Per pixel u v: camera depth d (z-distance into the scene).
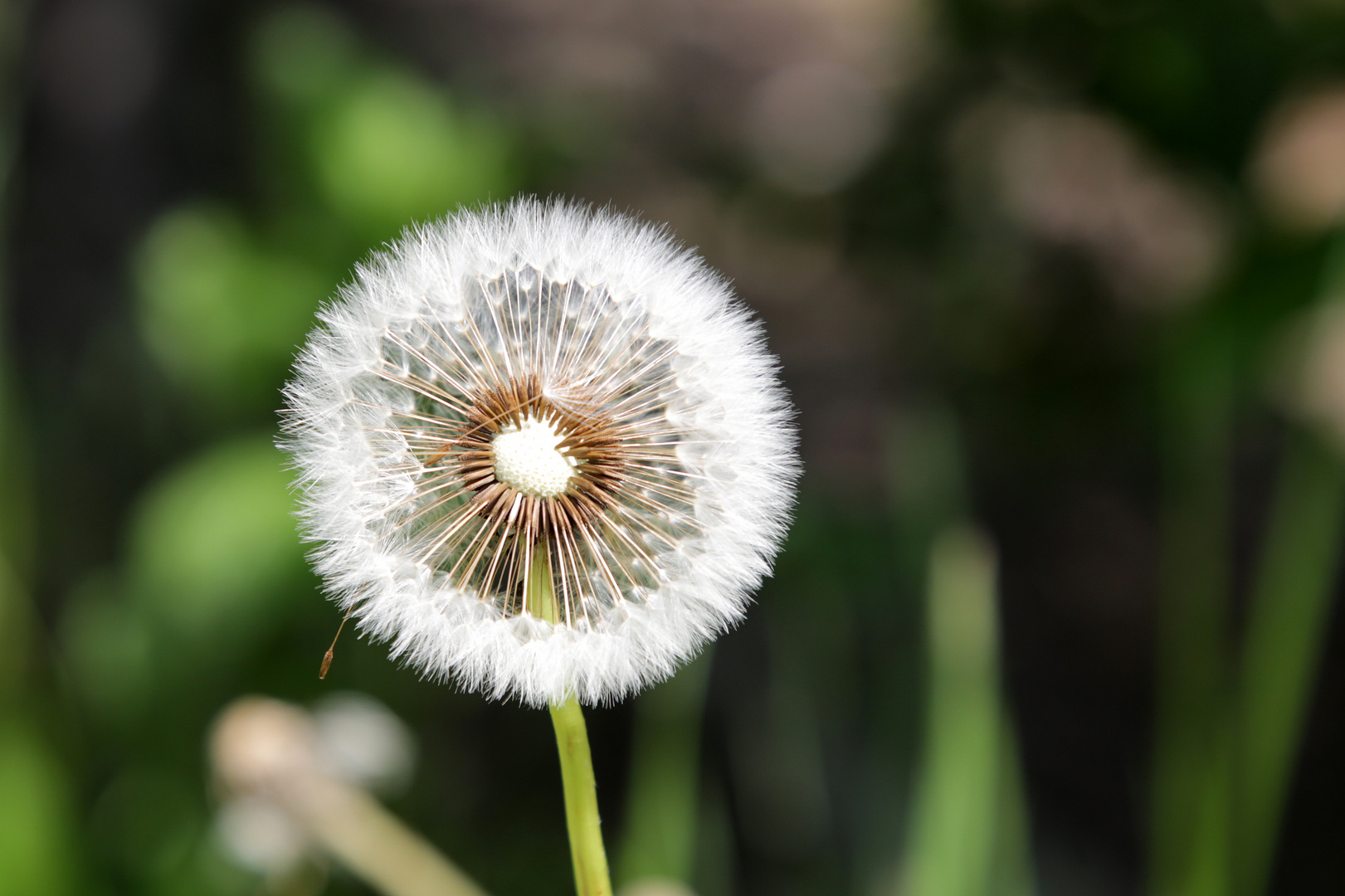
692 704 0.41
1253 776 0.41
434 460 0.33
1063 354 0.64
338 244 0.53
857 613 0.54
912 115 0.63
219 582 0.48
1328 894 0.55
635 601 0.33
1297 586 0.41
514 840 0.57
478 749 0.61
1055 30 0.56
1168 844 0.42
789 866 0.52
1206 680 0.41
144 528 0.50
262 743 0.39
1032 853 0.58
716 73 1.11
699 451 0.33
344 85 0.53
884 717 0.50
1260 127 0.52
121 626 0.54
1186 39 0.52
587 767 0.32
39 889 0.47
